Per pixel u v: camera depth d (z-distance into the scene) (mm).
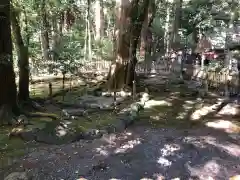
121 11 11945
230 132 7723
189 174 5527
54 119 8156
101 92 11516
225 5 15875
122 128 7781
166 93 12250
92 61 17547
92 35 23641
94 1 22594
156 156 6250
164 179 5332
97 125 7836
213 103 10320
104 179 5297
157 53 21047
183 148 6641
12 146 6492
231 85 11445
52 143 6746
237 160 6133
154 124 8297
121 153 6324
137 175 5465
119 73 11953
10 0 8109
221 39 16078
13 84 7926
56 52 11312
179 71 16500
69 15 19375
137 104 9711
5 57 7477
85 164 5797
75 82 14133
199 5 17750
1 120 7574
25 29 10391
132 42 11969
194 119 8758
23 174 5207
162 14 25188
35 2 10633
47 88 12648
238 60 11500
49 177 5285
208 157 6242
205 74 13781
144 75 16359
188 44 18203
